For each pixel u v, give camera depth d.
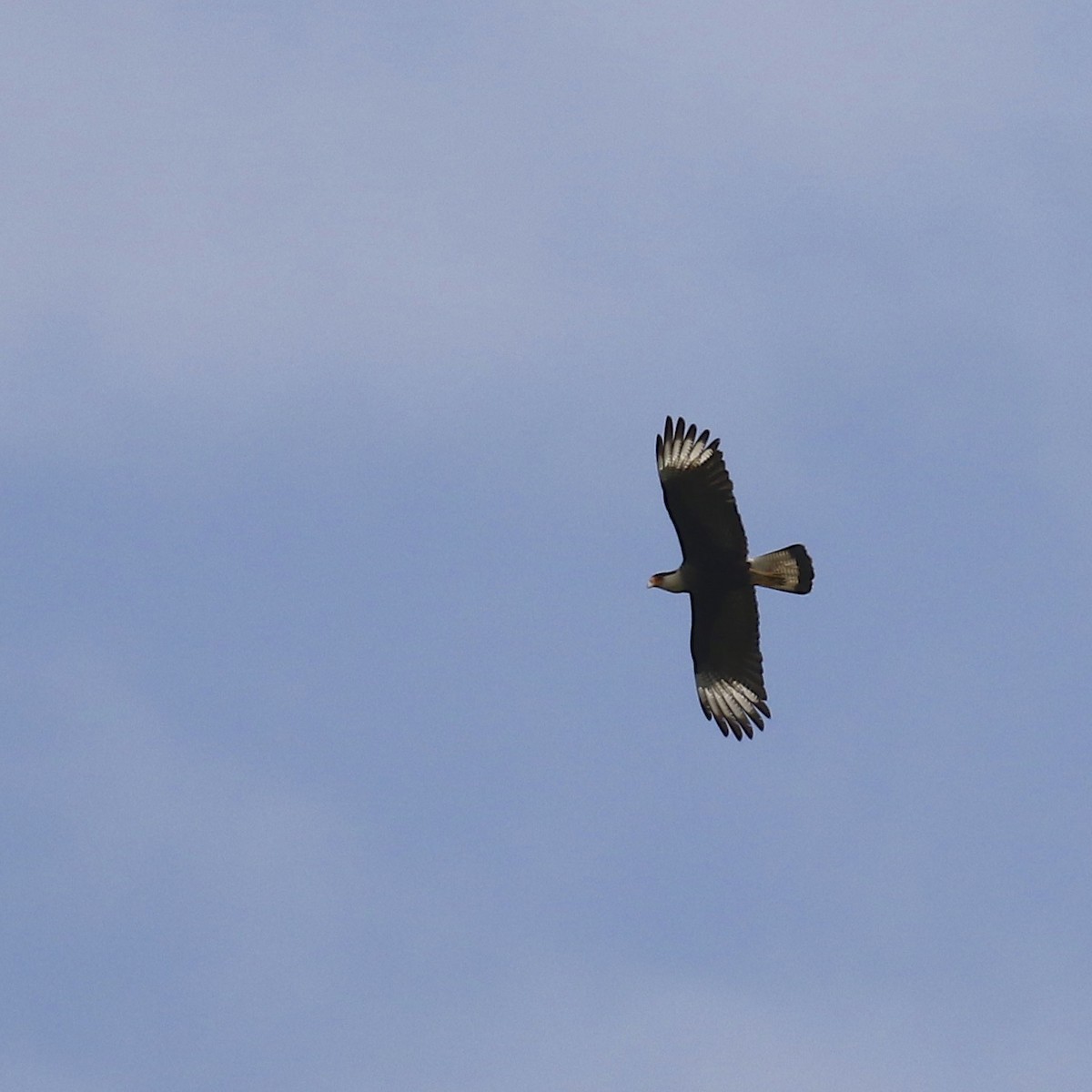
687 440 58.59
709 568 58.97
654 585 59.19
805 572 58.94
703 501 58.62
